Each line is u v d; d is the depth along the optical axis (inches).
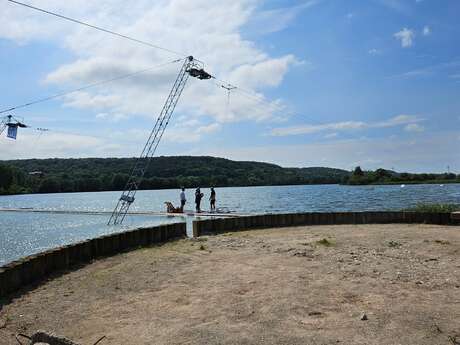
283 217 1021.2
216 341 275.4
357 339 272.8
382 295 368.5
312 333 284.5
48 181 5787.4
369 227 926.4
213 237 820.0
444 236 732.7
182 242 757.3
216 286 413.4
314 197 3535.9
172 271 491.2
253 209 2145.7
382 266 487.8
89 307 362.0
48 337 257.1
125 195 1669.5
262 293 382.0
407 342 265.9
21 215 1996.8
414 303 343.6
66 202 3937.0
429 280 418.9
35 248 952.3
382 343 265.6
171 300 373.7
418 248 609.3
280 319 312.8
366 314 318.0
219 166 7662.4
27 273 447.8
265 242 710.5
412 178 6294.3
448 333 277.7
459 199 2691.9
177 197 4667.8
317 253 581.0
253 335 283.3
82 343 282.0
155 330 301.0
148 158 1795.0
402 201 2596.0
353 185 6264.8
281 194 4475.9
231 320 314.3
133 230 705.6
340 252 585.6
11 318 335.9
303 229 925.2
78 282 454.9
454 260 517.7
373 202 2566.4
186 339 281.3
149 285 429.7
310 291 385.1
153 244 745.6
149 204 3120.1
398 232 808.9
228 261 542.9
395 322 300.5
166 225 801.6
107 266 543.5
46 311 352.8
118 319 328.5
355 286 400.2
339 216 1034.1
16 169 5684.1
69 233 1211.2
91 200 4352.9
